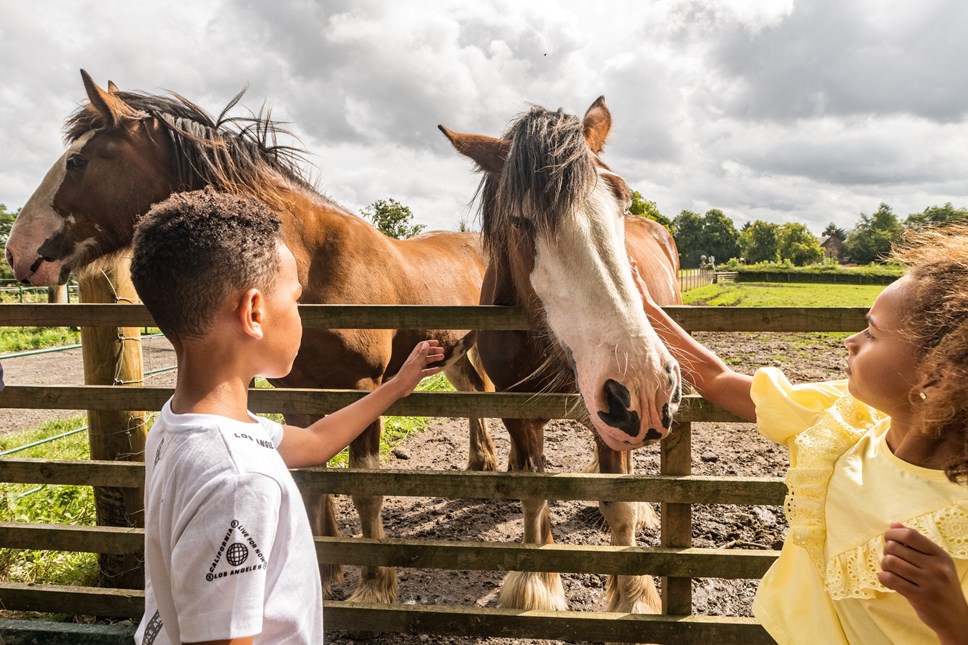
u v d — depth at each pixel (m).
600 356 1.82
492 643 2.52
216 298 0.99
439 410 2.10
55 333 13.34
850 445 1.18
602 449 2.55
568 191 1.93
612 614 2.09
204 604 0.89
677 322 2.03
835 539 1.10
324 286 2.81
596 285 1.88
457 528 3.73
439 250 3.90
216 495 0.91
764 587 1.35
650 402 1.73
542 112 2.13
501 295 2.55
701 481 2.00
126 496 2.61
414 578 3.15
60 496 3.86
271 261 1.05
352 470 2.11
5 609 2.30
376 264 3.01
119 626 2.26
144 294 1.00
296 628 1.01
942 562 0.81
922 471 1.00
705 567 2.03
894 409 1.04
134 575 2.78
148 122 2.69
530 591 2.73
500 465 4.88
